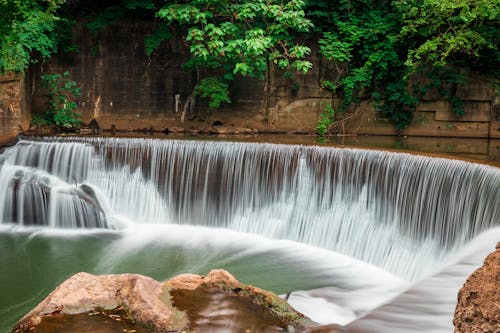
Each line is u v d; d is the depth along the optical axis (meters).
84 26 15.53
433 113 15.36
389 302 4.30
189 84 15.70
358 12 15.65
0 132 13.73
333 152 10.96
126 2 15.23
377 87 15.45
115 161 12.60
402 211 9.81
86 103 15.72
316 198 11.12
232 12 14.56
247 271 9.41
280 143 11.80
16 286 8.80
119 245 10.86
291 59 15.44
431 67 15.00
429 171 9.41
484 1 13.01
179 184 12.33
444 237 8.96
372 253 9.98
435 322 3.90
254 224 11.69
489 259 3.30
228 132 15.41
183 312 4.44
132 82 15.69
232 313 4.48
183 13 13.95
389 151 10.26
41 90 15.34
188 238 11.34
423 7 14.13
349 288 8.58
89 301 4.49
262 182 11.70
